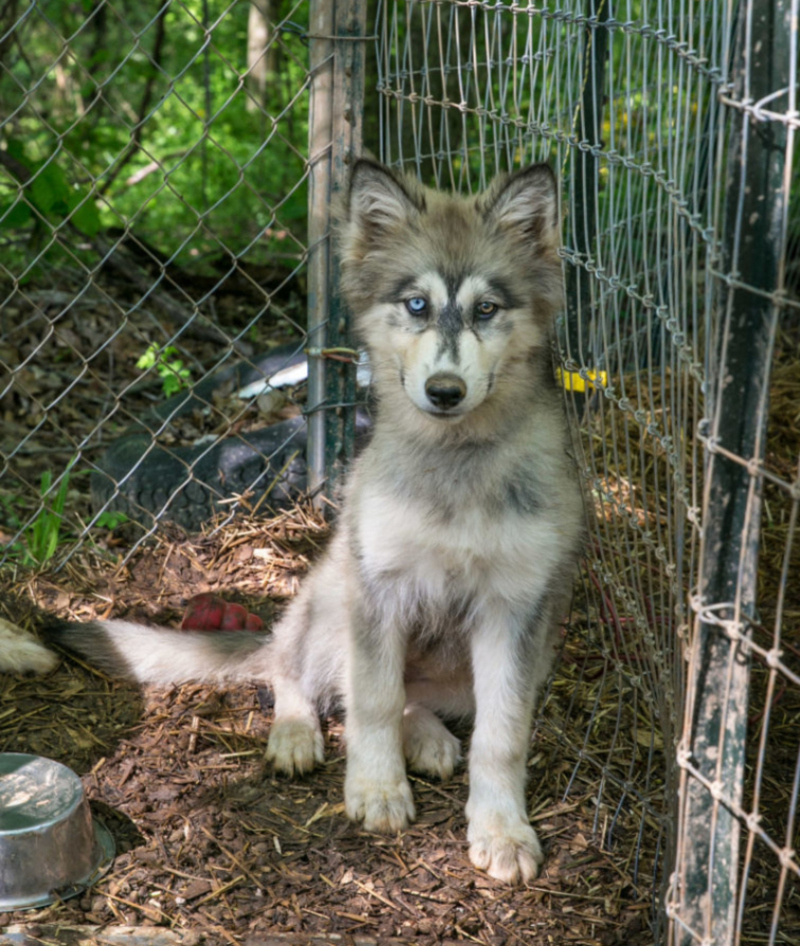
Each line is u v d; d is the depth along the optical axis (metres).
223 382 1.98
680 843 0.98
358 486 1.30
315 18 1.55
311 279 1.64
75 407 2.09
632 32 1.13
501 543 1.23
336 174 1.59
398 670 1.28
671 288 1.06
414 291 1.25
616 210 1.58
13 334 2.27
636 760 1.34
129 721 1.39
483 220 1.28
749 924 1.15
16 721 1.37
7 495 1.81
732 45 1.03
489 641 1.27
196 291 2.58
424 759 1.33
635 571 1.32
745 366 0.89
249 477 1.73
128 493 1.71
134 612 1.56
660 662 1.11
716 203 0.90
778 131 0.86
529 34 1.31
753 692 1.44
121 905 1.17
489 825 1.23
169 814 1.27
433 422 1.23
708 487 0.92
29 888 1.16
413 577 1.27
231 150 3.71
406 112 2.09
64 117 2.86
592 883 1.20
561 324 1.46
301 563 1.65
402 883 1.20
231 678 1.46
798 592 1.59
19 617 1.53
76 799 1.20
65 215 2.10
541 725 1.39
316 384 1.67
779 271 0.87
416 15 2.11
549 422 1.27
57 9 3.37
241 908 1.17
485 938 1.15
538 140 1.55
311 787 1.31
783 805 1.28
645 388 1.84
